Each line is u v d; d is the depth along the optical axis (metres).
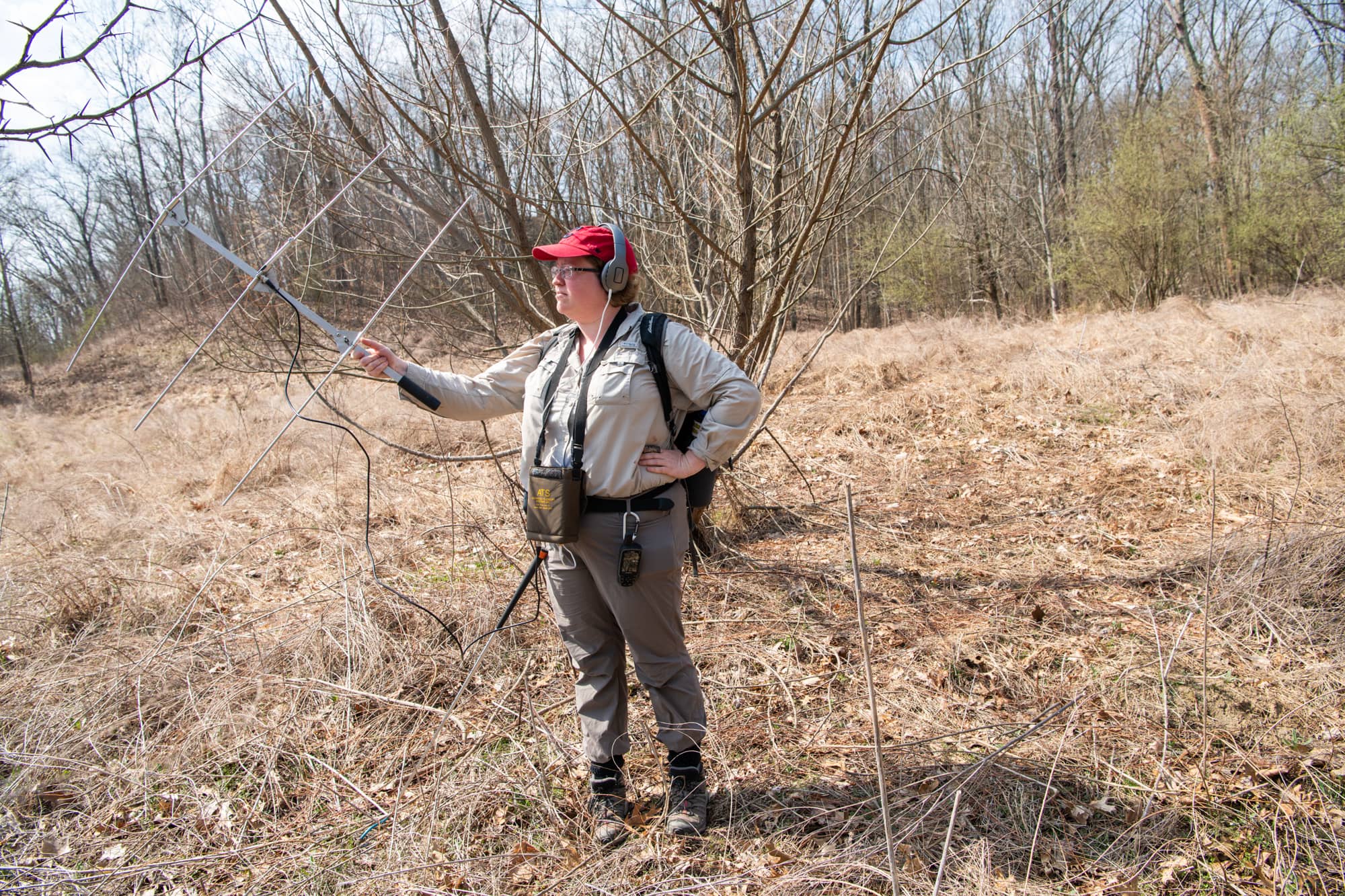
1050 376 8.16
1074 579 4.03
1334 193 15.19
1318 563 3.63
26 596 4.16
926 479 5.99
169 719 3.17
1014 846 2.31
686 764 2.45
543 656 3.51
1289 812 2.32
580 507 2.25
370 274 4.44
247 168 4.27
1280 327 8.90
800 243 3.93
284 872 2.37
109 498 6.62
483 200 4.50
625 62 4.53
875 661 3.39
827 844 2.31
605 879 2.25
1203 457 5.55
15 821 2.60
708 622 3.80
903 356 10.14
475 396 2.58
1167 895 2.11
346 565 4.65
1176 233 16.78
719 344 4.60
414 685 3.33
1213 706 2.89
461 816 2.54
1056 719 2.88
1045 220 20.20
